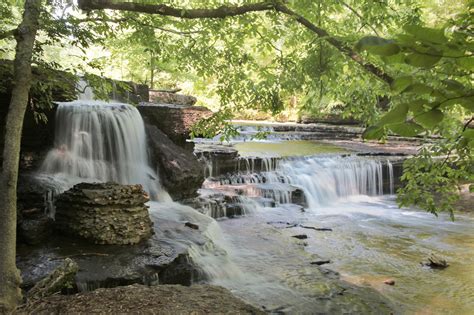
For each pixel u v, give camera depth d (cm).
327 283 680
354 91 575
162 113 1054
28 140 854
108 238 625
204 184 1144
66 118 892
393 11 574
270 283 668
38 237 620
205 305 411
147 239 664
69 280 449
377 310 603
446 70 122
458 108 370
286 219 1033
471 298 651
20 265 539
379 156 1517
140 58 1503
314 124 2372
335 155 1445
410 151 1656
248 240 855
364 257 816
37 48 483
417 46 87
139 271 555
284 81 607
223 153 1217
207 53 726
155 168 993
